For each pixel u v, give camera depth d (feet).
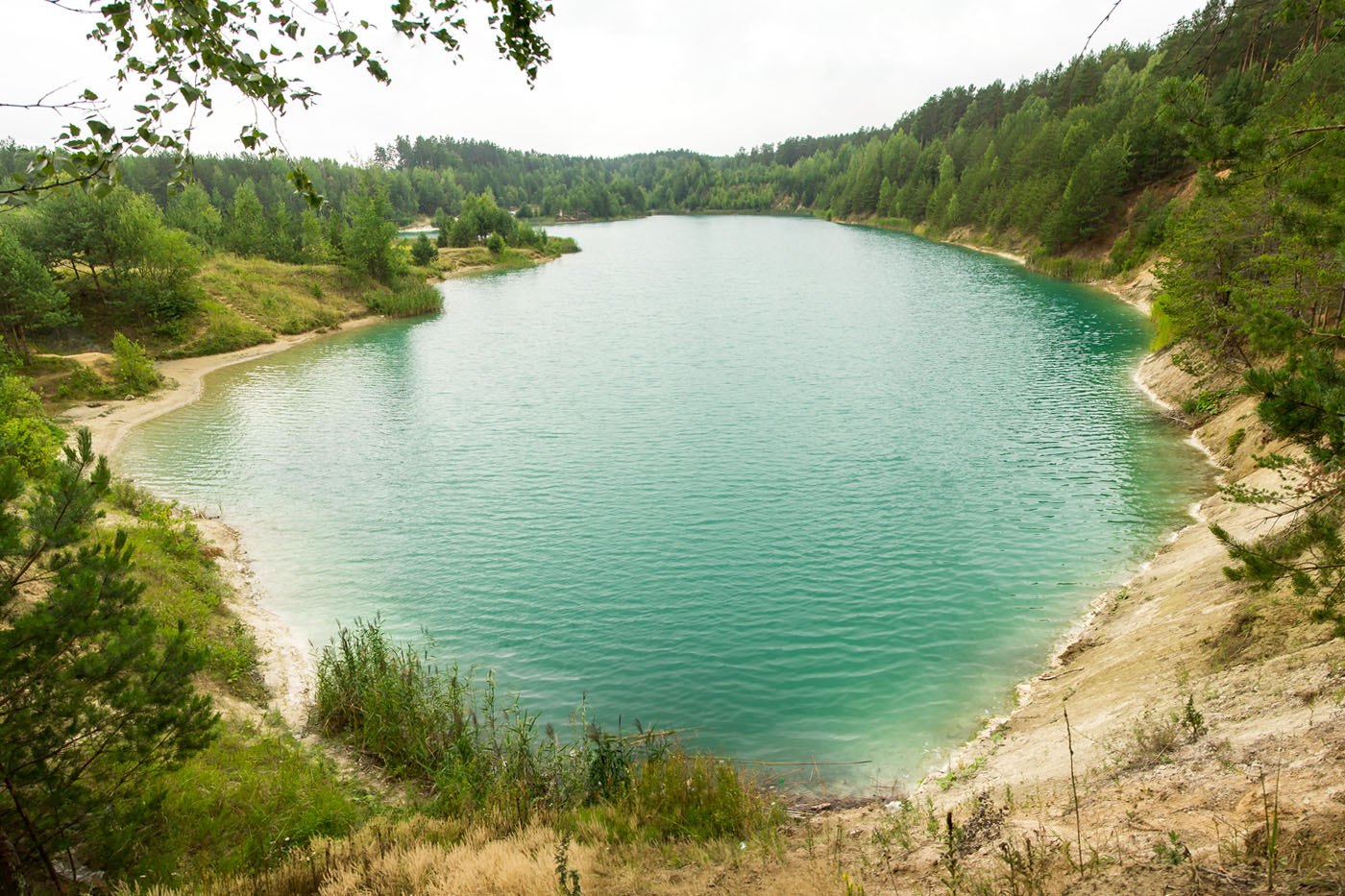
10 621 34.32
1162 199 317.01
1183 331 132.87
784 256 452.76
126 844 36.24
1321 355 28.73
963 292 296.30
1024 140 461.37
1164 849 26.07
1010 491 103.71
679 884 33.30
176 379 185.68
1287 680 39.37
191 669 38.01
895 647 68.39
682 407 151.84
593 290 340.59
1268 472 88.28
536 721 60.13
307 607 79.41
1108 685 53.78
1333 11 24.64
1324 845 23.25
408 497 109.29
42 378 167.43
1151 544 85.92
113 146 17.69
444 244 523.70
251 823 43.60
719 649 69.56
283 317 246.47
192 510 104.83
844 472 113.60
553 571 86.12
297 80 18.49
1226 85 222.48
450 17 19.86
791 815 46.01
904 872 31.65
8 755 31.78
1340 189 30.68
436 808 47.06
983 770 48.67
